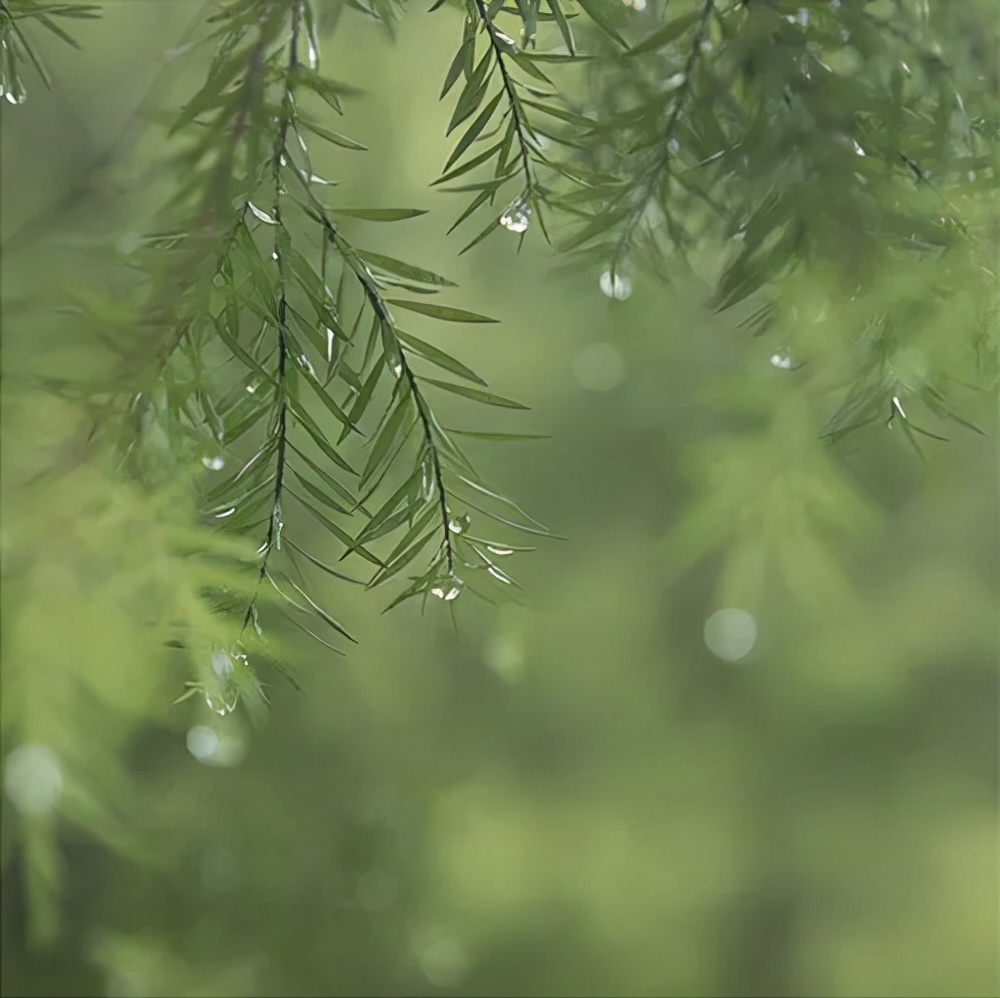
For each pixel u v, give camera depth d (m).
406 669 1.63
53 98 1.20
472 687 1.84
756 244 0.75
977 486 1.27
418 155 1.16
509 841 2.15
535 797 2.18
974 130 0.76
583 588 1.98
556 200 0.76
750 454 1.00
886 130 0.75
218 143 0.74
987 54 0.77
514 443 1.77
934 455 1.08
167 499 0.77
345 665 1.50
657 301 1.11
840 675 2.21
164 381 0.75
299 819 1.43
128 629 0.79
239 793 1.41
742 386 0.95
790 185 0.75
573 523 1.91
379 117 1.12
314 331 0.73
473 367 1.66
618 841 2.34
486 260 1.29
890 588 2.10
